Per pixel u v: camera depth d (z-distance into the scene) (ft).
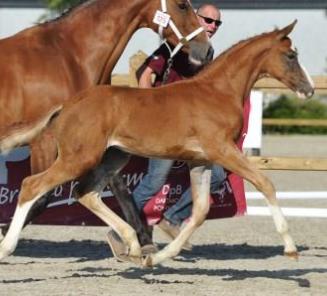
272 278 35.58
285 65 34.65
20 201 33.04
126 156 35.19
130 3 37.76
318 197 56.34
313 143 101.96
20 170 42.04
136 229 37.45
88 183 34.73
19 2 150.20
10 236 32.76
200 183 34.55
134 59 45.32
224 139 33.63
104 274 35.99
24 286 33.14
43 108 36.24
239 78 34.42
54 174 33.06
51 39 37.06
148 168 41.60
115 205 42.14
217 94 34.06
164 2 37.70
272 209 32.99
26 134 33.40
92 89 33.63
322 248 44.50
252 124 46.47
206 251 43.01
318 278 35.88
